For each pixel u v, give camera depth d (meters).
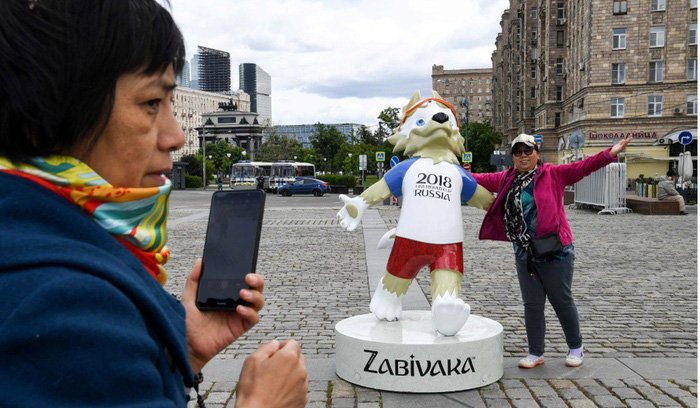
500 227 5.36
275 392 1.07
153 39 0.92
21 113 0.83
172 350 0.93
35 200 0.84
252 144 114.06
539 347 5.36
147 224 1.01
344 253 12.66
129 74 0.92
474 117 156.12
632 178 44.41
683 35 43.75
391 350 4.77
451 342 4.75
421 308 7.55
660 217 20.44
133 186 0.97
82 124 0.87
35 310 0.73
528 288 5.32
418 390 4.75
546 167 5.24
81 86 0.86
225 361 5.48
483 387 4.86
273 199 37.91
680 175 27.19
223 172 86.75
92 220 0.92
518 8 79.56
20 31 0.83
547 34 58.03
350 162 74.44
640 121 44.66
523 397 4.64
